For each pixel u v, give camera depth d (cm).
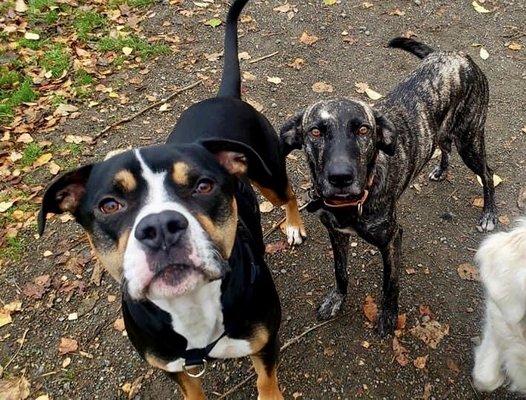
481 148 90
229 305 55
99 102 123
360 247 91
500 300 55
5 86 127
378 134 70
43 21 144
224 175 51
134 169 47
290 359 77
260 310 58
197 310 53
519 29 134
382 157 72
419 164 80
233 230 50
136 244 43
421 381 74
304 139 72
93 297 87
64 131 117
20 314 85
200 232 45
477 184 101
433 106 80
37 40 139
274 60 131
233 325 57
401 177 75
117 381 77
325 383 75
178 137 72
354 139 67
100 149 113
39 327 84
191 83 127
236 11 85
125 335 81
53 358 80
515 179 101
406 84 82
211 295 53
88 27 142
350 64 128
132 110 121
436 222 94
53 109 121
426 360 76
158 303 52
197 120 73
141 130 116
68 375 78
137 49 136
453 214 96
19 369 79
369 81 123
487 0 144
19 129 116
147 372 77
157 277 43
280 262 90
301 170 105
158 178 47
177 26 143
